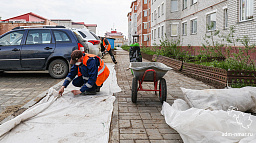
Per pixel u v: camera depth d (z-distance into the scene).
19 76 8.94
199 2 19.59
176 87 7.04
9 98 5.48
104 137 3.22
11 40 8.36
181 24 25.05
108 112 4.33
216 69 7.32
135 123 3.86
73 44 8.26
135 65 6.05
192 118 3.03
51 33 8.39
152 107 4.83
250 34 11.81
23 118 3.79
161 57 14.70
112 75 9.25
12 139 3.16
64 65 8.29
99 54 12.71
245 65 7.51
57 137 3.23
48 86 6.98
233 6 13.35
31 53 8.15
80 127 3.59
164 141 3.18
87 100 5.11
